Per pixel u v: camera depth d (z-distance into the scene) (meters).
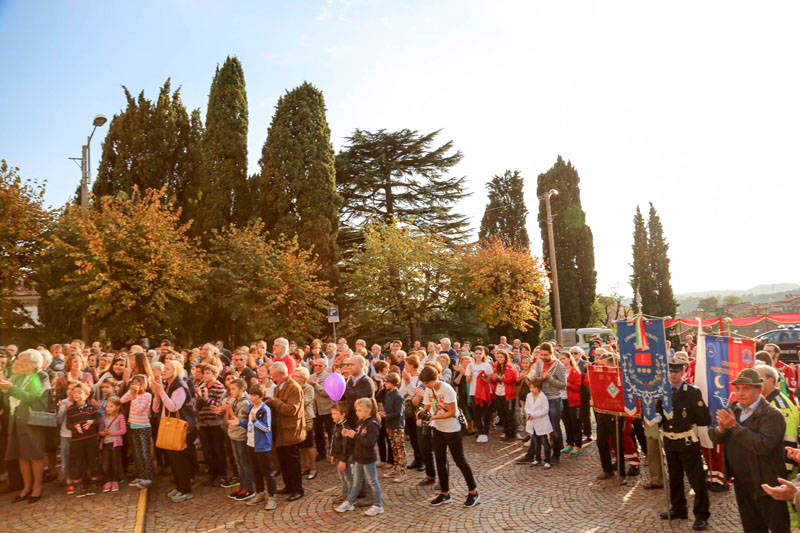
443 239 29.78
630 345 6.43
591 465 8.49
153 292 16.97
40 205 14.85
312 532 6.04
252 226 26.55
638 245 53.16
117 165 26.36
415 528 6.04
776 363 8.80
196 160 28.00
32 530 6.16
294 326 21.42
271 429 7.11
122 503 7.09
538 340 34.06
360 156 31.95
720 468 6.88
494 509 6.57
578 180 40.44
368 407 6.62
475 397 10.68
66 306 16.78
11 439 7.18
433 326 29.22
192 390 8.16
